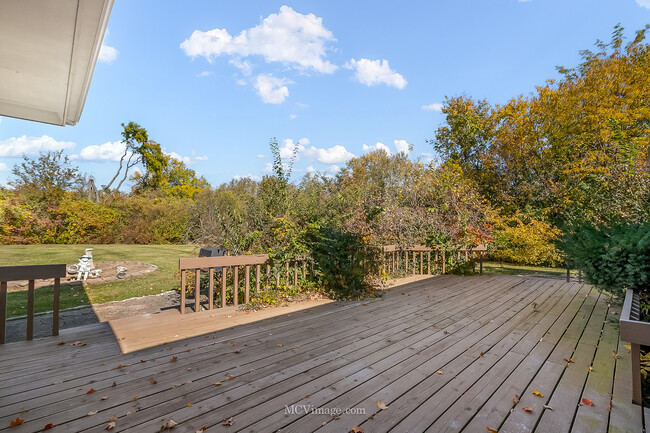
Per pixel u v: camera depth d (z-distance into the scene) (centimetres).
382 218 802
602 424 205
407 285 679
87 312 511
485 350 328
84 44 309
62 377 259
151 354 309
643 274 363
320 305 504
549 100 1503
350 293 557
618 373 280
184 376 263
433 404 225
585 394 244
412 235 830
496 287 661
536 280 743
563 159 1377
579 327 407
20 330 425
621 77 1376
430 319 436
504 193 1455
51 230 1423
